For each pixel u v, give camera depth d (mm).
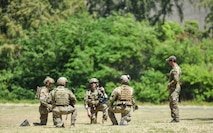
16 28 124375
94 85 47219
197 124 37625
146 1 152500
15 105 94875
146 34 122188
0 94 113750
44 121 44281
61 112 36969
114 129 33594
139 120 53844
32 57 117500
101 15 156375
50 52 116062
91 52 116062
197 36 145000
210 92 114750
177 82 42469
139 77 119688
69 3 138500
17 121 57688
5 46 120750
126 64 119062
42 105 43531
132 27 122062
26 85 118188
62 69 117062
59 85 37719
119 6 155000
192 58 119750
